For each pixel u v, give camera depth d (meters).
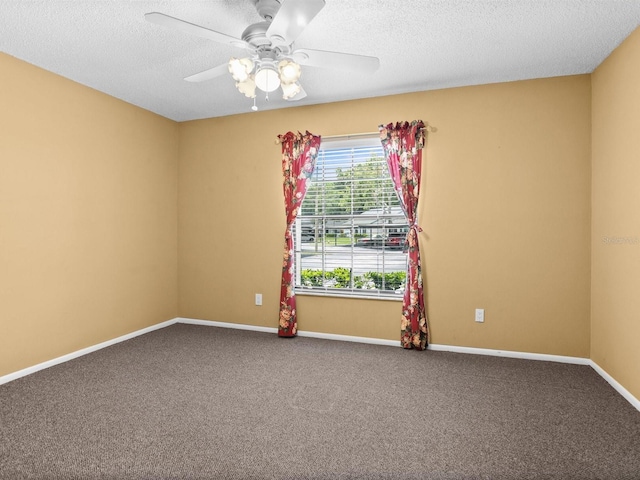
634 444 1.99
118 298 3.80
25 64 2.94
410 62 2.98
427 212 3.61
